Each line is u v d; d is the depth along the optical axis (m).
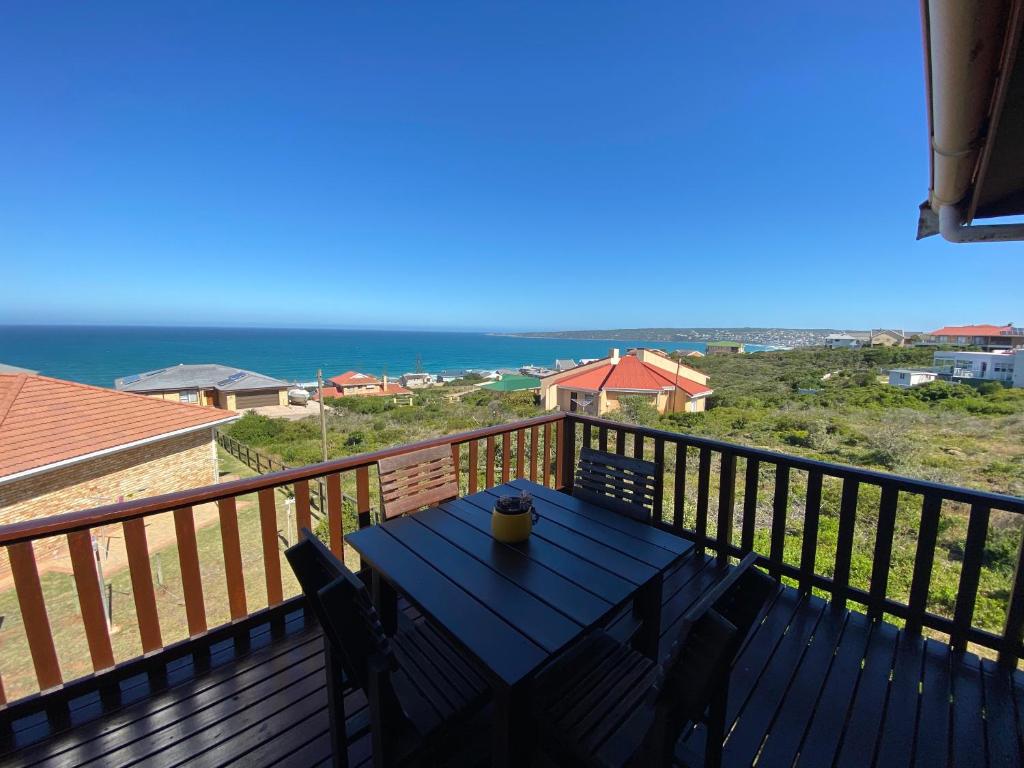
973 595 1.76
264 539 1.95
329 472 2.06
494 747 1.06
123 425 9.58
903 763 1.33
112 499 9.09
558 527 1.71
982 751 1.37
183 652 1.75
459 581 1.33
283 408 29.45
